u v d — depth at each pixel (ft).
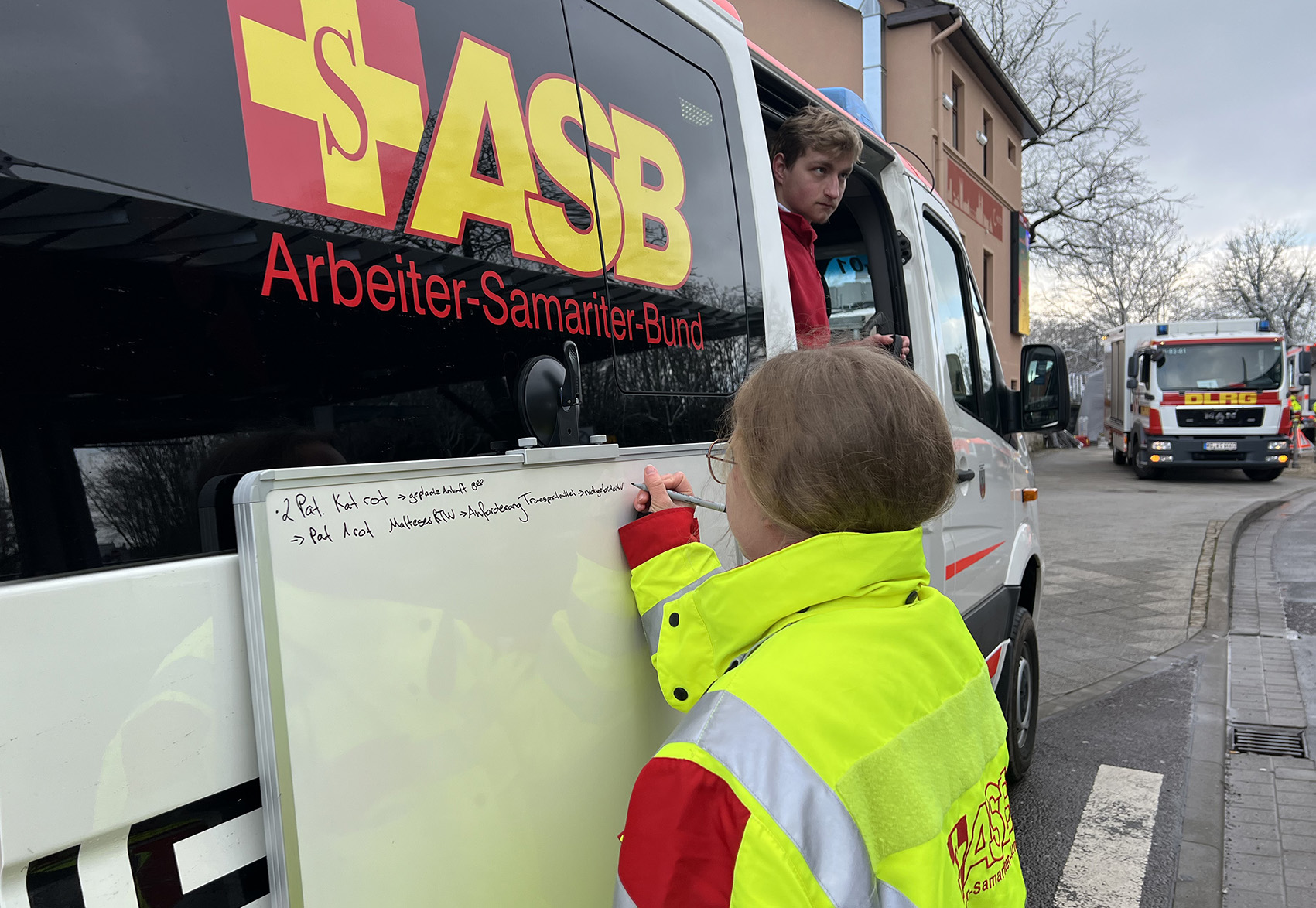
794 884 2.32
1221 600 22.26
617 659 4.01
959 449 9.74
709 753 2.46
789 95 7.66
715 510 4.79
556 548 3.67
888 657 2.80
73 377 2.32
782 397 2.95
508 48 3.85
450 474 3.15
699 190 5.32
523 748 3.42
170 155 2.57
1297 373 62.44
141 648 2.27
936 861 2.61
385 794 2.81
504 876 3.29
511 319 3.76
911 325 9.57
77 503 2.30
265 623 2.45
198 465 2.57
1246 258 121.90
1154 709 14.99
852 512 2.86
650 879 2.45
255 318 2.76
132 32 2.51
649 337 4.71
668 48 5.19
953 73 50.52
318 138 2.99
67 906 2.16
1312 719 14.37
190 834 2.40
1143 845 10.36
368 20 3.20
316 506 2.64
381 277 3.18
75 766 2.13
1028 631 12.23
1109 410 66.39
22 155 2.27
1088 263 83.41
